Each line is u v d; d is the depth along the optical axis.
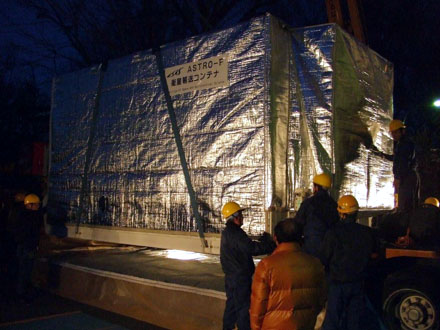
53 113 8.74
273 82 5.62
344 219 4.68
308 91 5.89
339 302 4.46
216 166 5.98
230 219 4.88
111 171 7.40
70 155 8.23
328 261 4.53
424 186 11.46
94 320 6.03
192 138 6.28
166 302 5.71
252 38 5.75
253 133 5.64
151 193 6.75
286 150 5.70
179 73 6.52
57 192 8.43
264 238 5.32
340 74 6.02
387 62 7.76
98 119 7.72
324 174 5.18
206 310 5.30
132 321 5.97
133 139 7.09
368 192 6.70
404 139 6.96
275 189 5.50
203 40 6.28
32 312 6.54
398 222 6.32
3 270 8.96
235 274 4.70
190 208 6.24
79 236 7.84
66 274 7.27
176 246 6.37
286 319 3.14
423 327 5.04
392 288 5.29
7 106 17.30
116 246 9.15
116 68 7.48
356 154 6.39
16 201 7.44
